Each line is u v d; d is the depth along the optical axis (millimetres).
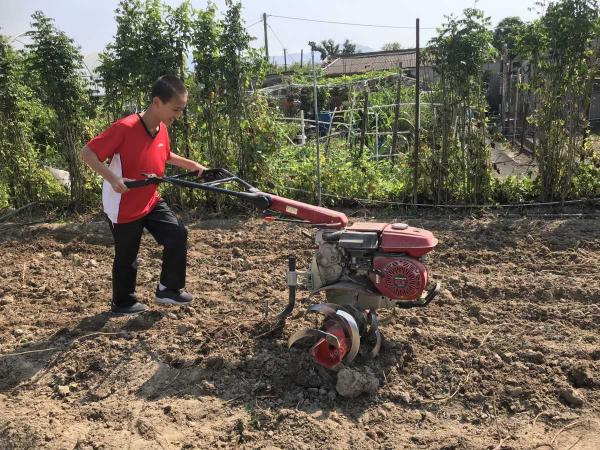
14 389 3678
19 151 7801
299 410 3328
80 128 7695
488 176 7141
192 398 3502
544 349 3799
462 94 6930
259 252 5973
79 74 7523
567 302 4539
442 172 7199
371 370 3609
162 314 4484
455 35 6715
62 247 6367
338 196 7547
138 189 4027
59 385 3699
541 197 7152
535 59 6910
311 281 3783
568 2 6504
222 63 7145
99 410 3408
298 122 14750
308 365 3648
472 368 3658
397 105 9945
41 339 4227
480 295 4719
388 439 3086
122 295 4434
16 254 6207
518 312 4387
